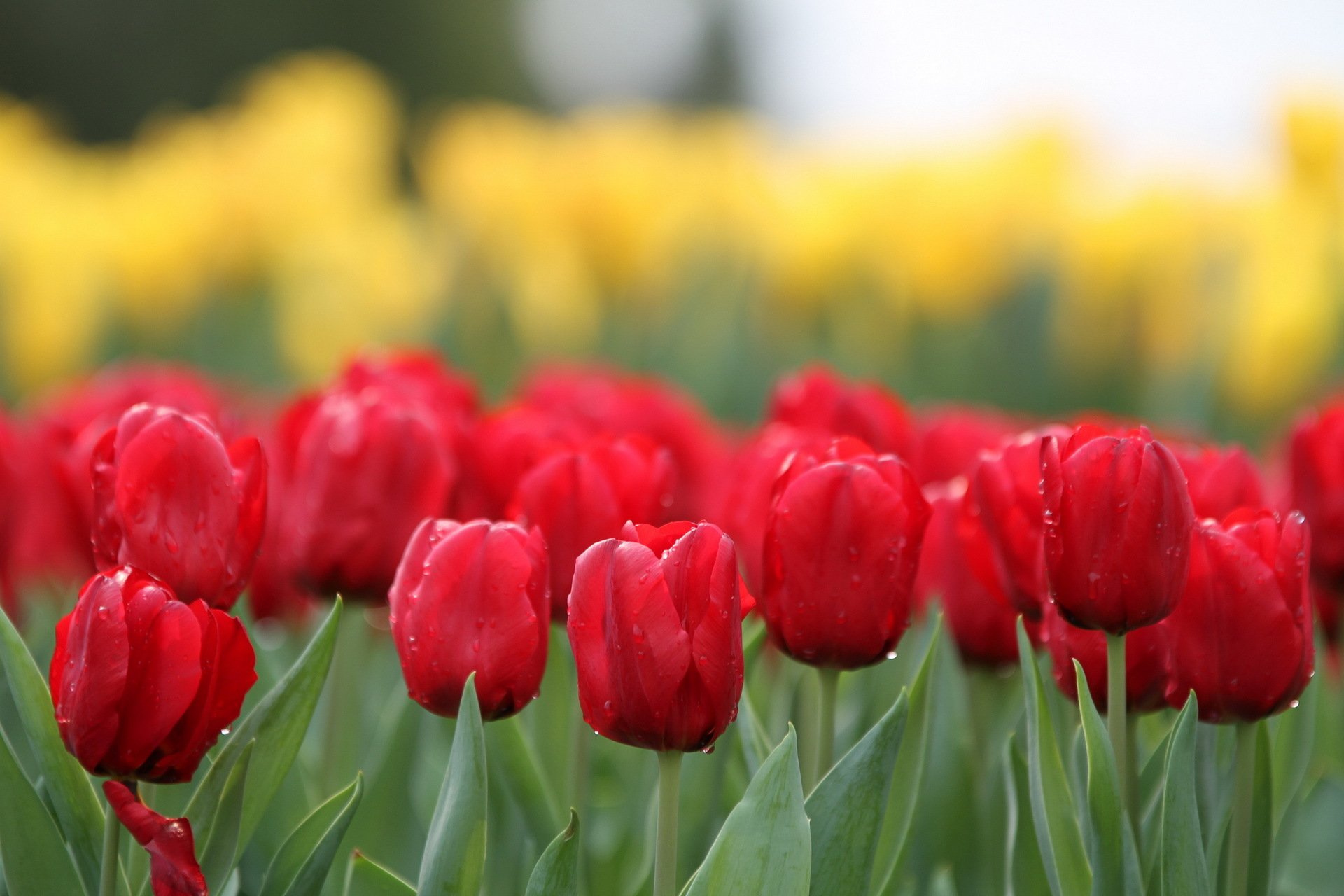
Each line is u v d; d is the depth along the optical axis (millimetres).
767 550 1548
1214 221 4938
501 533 1526
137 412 1546
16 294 4961
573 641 1496
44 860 1522
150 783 1533
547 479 1605
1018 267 5234
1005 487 1577
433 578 1527
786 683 1729
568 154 5180
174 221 5160
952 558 1671
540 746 1680
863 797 1519
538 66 25953
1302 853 1719
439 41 24172
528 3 25844
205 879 1518
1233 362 4480
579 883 1642
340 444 1644
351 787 1557
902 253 5020
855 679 1745
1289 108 4398
